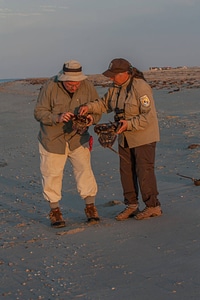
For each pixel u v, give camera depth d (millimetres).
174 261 5168
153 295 4422
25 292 4816
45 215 7953
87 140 7098
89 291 4668
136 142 6805
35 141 16984
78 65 6711
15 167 12602
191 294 4355
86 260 5523
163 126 16453
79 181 7102
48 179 7062
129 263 5270
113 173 10633
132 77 6742
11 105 34000
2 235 6926
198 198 7660
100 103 6945
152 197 6922
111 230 6562
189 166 10336
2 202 9141
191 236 5922
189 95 27250
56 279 5062
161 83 43031
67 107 6898
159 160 11281
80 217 7586
